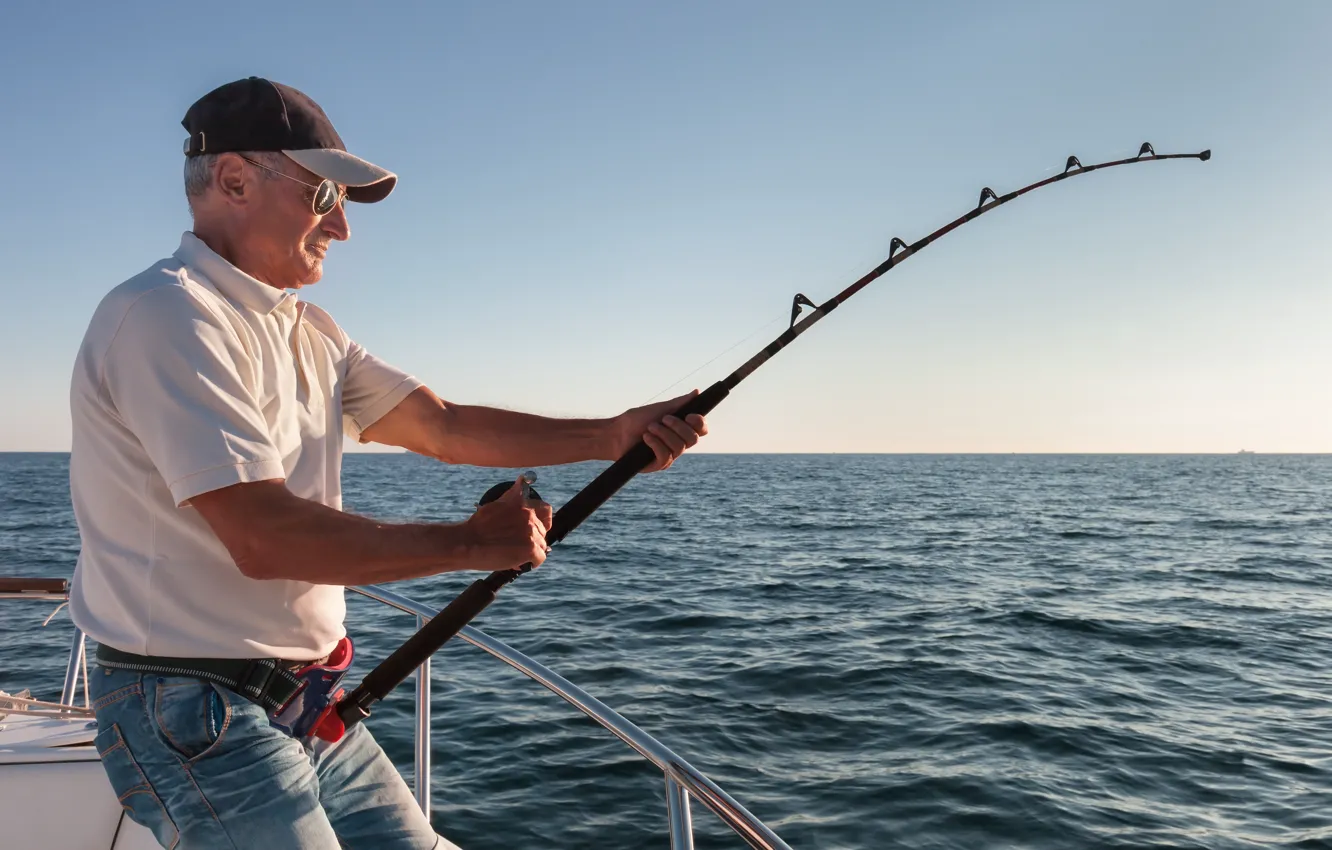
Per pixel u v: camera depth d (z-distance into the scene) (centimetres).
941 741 599
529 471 126
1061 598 1212
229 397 107
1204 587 1362
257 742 116
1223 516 3000
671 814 144
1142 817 499
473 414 156
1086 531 2331
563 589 1202
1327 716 687
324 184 124
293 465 126
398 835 140
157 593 113
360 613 904
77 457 116
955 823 481
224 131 121
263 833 114
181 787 113
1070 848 461
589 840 427
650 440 138
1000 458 19238
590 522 2427
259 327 121
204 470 103
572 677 730
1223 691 762
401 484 4559
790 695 688
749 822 133
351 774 139
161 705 113
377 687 128
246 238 124
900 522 2516
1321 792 539
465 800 464
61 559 1407
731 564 1520
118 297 110
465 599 127
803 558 1614
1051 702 698
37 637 789
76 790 189
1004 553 1764
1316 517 2973
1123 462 14550
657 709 646
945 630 962
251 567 105
